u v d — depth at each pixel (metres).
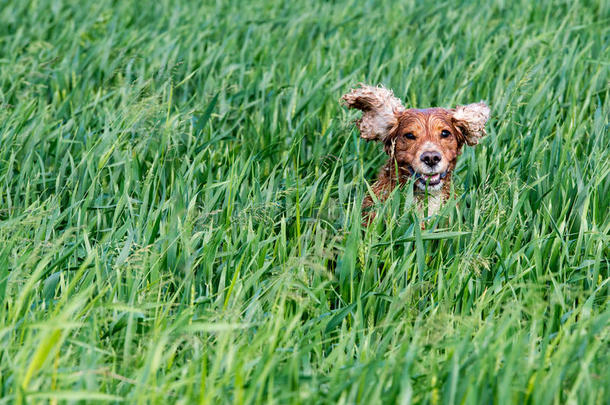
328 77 11.27
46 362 4.76
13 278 5.71
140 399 4.51
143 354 5.15
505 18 14.98
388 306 6.34
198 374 5.06
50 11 16.73
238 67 11.71
